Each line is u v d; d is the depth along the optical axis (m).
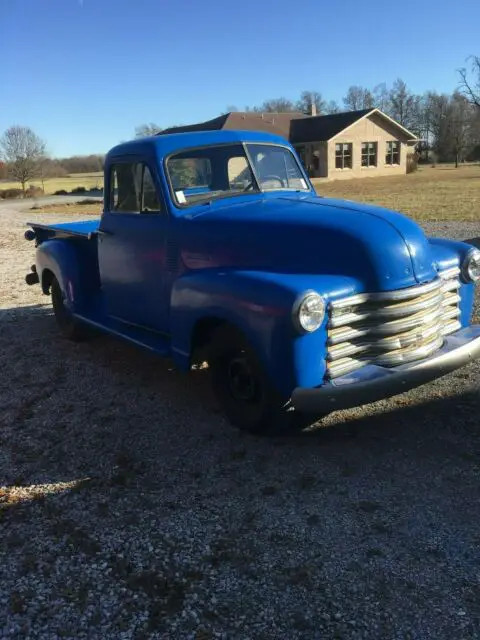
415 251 3.72
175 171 4.56
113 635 2.41
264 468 3.64
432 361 3.68
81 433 4.27
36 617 2.52
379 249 3.59
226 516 3.18
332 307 3.41
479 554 2.76
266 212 4.19
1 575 2.80
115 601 2.59
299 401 3.40
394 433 3.96
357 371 3.52
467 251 4.31
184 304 4.04
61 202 38.50
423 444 3.79
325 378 3.48
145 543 2.98
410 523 3.02
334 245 3.67
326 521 3.08
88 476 3.68
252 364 3.71
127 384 5.19
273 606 2.52
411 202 20.55
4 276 11.13
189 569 2.78
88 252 5.99
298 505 3.24
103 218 5.29
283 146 5.20
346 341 3.54
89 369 5.63
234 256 4.05
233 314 3.62
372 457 3.69
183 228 4.38
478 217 14.89
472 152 71.56
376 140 44.44
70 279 5.92
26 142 53.53
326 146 41.91
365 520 3.07
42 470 3.78
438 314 3.91
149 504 3.33
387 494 3.28
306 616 2.45
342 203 4.30
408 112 85.69
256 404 3.88
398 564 2.73
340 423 4.16
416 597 2.52
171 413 4.52
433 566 2.70
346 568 2.72
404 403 4.39
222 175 4.76
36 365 5.84
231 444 3.97
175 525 3.12
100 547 2.97
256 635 2.37
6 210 34.22
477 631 2.32
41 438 4.23
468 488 3.29
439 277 3.91
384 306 3.60
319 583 2.64
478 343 3.96
